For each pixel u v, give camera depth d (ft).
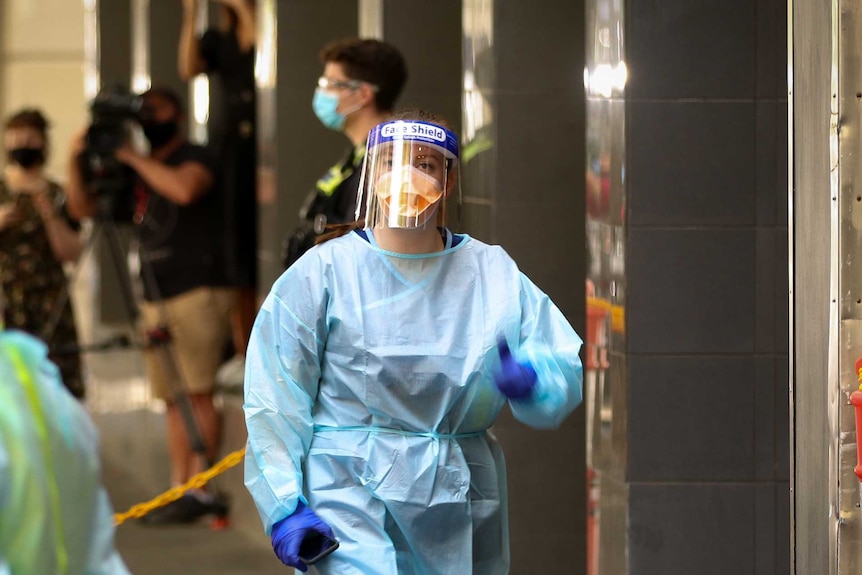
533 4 31.83
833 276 20.74
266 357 19.21
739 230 26.04
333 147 45.27
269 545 38.42
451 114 39.75
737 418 26.23
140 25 71.31
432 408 19.44
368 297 19.42
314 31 45.01
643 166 26.00
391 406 19.31
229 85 48.57
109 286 74.90
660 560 26.45
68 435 13.55
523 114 31.99
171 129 43.11
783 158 26.00
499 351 19.07
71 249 46.37
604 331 26.63
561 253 32.12
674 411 26.27
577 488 32.73
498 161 31.99
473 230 32.27
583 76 31.91
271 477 18.88
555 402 19.11
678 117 25.96
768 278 26.09
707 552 26.37
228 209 44.98
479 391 19.48
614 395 26.48
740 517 26.35
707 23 25.82
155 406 61.16
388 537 19.31
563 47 31.96
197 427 41.39
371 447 19.31
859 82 20.49
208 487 41.81
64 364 45.93
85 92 97.30
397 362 19.20
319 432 19.51
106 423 57.72
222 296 43.47
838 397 20.83
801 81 20.86
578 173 32.07
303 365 19.29
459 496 19.56
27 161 46.16
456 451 19.65
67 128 97.30
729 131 25.95
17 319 45.85
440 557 19.72
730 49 25.89
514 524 32.71
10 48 97.19
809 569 21.47
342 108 28.04
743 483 26.32
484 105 32.14
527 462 32.71
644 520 26.37
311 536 18.95
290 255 27.63
